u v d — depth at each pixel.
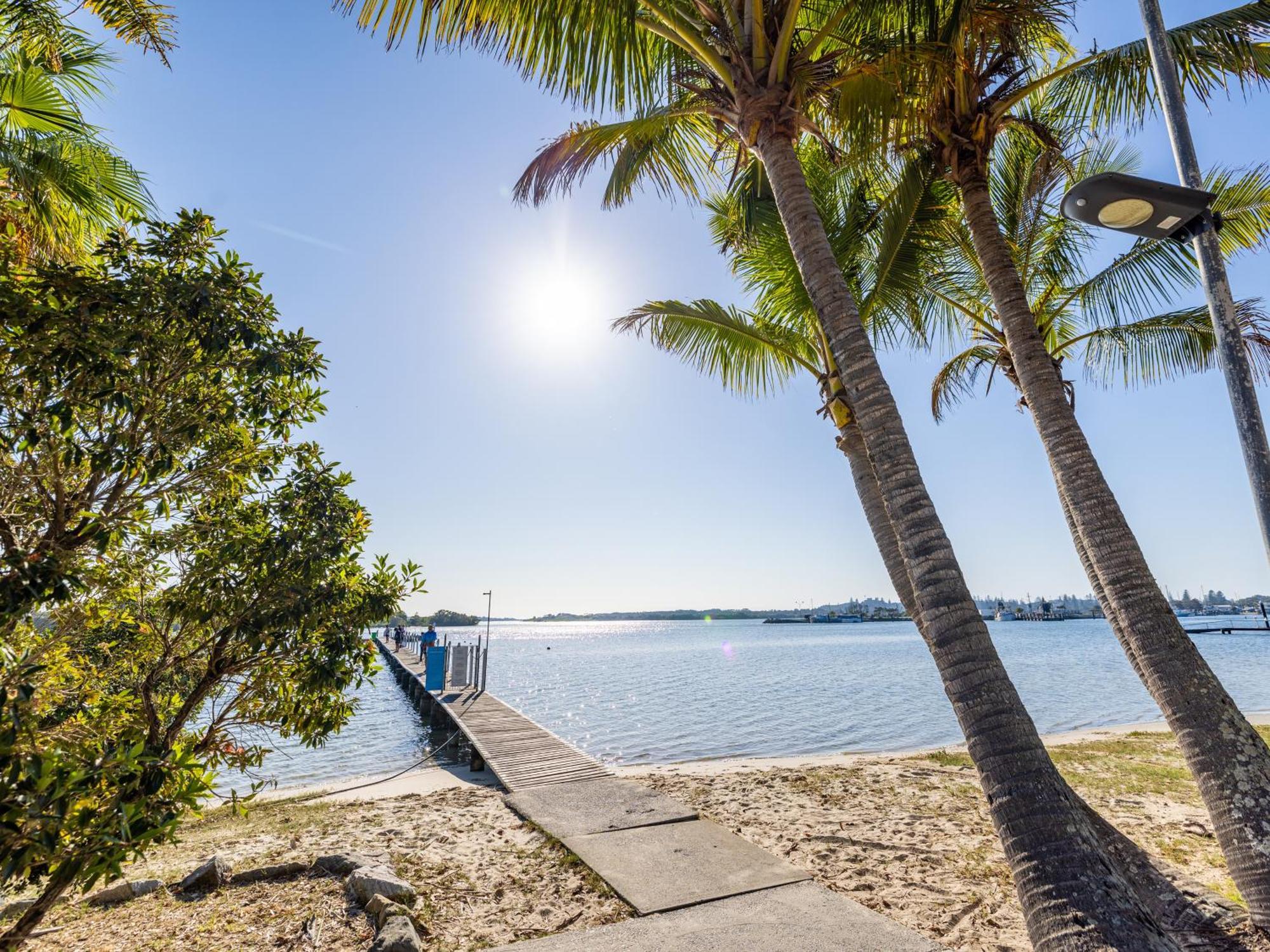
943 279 8.24
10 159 5.68
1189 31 5.37
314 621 3.74
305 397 3.88
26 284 2.85
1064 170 7.15
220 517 3.82
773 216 7.18
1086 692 23.11
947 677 3.07
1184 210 3.44
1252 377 3.35
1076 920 2.45
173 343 3.07
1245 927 3.39
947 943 3.84
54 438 2.92
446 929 4.14
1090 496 4.45
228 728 3.78
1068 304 8.15
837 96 5.27
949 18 4.75
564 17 4.31
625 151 6.35
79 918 4.21
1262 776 3.51
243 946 3.80
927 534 3.26
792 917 4.13
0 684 2.35
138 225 3.40
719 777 8.74
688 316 7.89
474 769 11.57
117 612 3.54
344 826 6.71
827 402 7.16
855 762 9.97
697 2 4.55
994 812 2.83
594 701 25.03
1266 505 3.26
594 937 3.89
